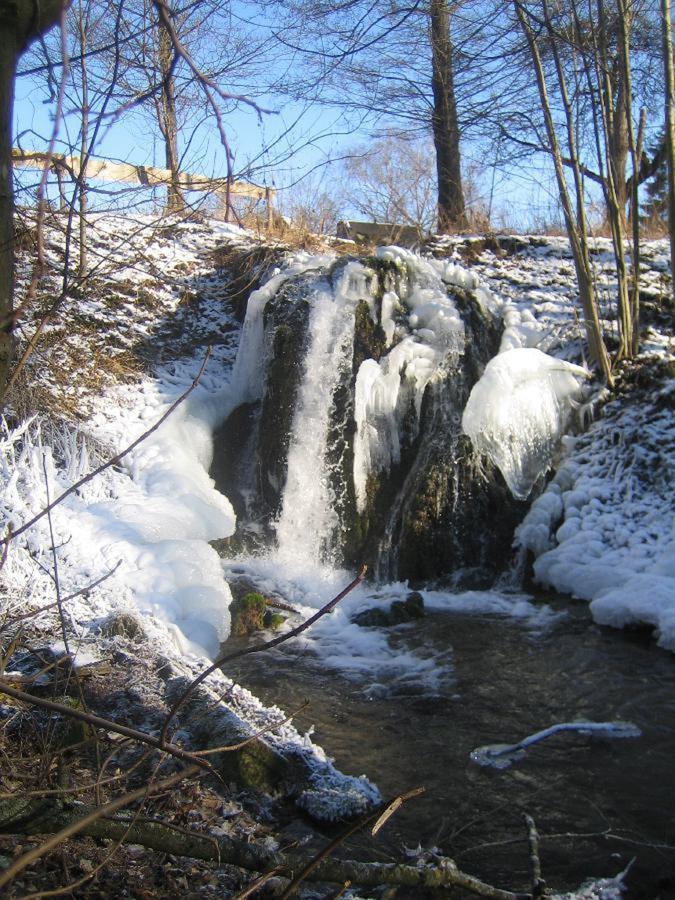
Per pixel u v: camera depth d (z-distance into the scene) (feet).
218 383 38.73
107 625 21.98
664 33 29.22
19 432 27.25
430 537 31.37
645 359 34.09
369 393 33.42
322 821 15.24
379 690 22.11
